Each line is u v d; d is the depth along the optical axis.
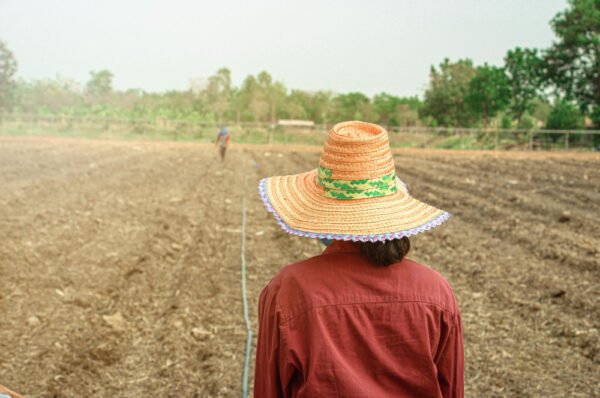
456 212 12.61
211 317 6.32
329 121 83.62
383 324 1.83
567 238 9.45
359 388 1.75
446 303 1.90
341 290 1.84
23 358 5.10
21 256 8.02
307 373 1.78
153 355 5.36
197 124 52.31
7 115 46.16
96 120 49.38
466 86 56.50
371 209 1.89
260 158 30.17
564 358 5.27
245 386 4.79
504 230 10.39
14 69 56.91
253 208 13.41
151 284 7.36
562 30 43.16
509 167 23.20
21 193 13.38
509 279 7.58
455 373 1.92
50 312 6.17
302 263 1.95
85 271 7.68
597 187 15.45
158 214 11.94
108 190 14.69
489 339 5.73
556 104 43.00
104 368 5.05
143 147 34.69
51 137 41.09
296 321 1.82
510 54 47.53
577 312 6.29
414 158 31.06
